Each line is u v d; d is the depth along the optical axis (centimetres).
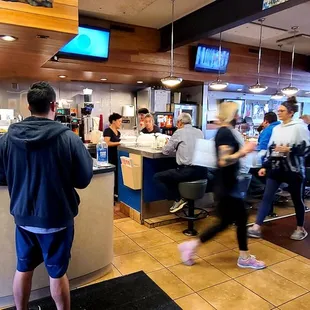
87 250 240
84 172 165
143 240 328
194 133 343
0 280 209
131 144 432
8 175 160
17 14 215
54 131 154
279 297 224
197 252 298
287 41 578
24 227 163
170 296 224
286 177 320
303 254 296
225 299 221
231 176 256
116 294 226
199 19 417
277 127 320
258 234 336
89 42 449
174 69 541
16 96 561
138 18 460
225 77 596
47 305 211
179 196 373
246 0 339
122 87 639
